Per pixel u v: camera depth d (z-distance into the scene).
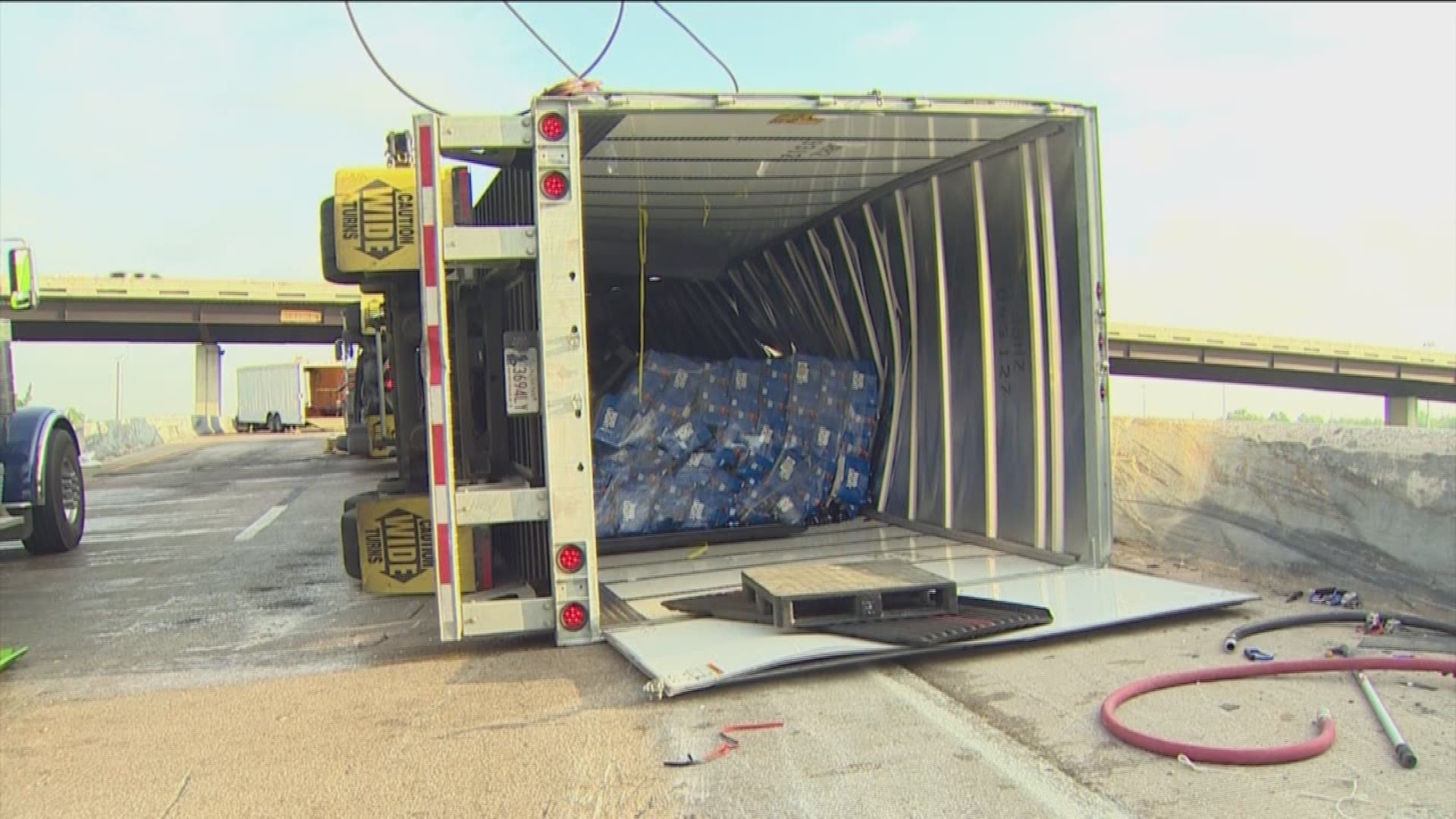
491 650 4.82
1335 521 5.29
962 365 6.89
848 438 7.84
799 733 3.59
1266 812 2.84
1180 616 4.86
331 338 39.75
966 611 4.80
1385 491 5.01
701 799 3.07
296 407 44.91
